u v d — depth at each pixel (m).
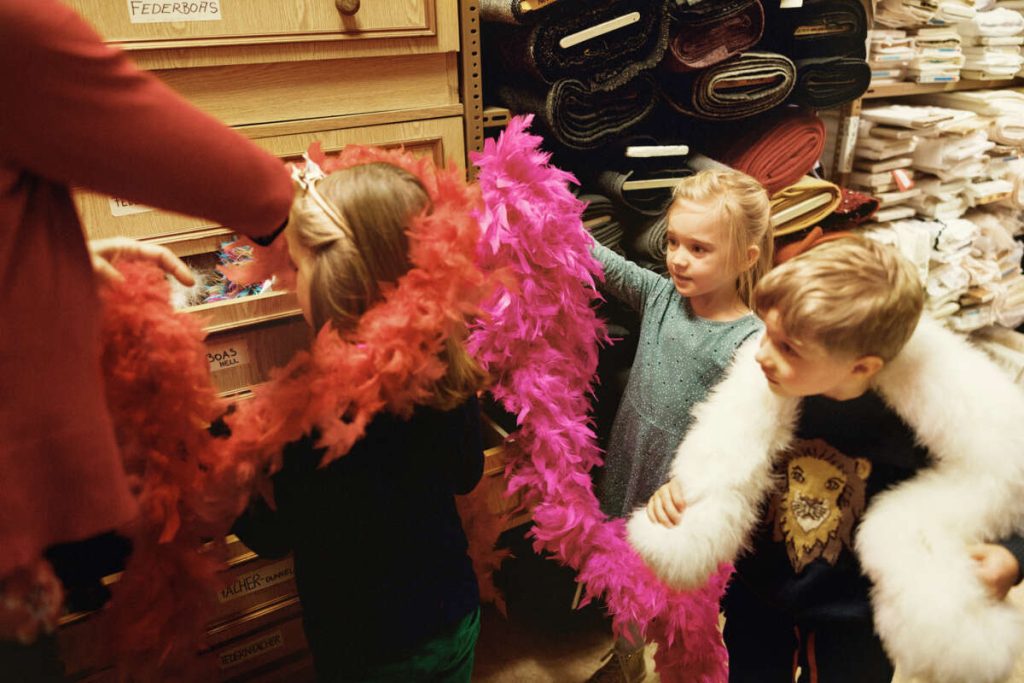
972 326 2.37
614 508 1.44
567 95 1.45
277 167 0.65
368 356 0.81
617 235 1.63
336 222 0.83
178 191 0.58
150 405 0.84
